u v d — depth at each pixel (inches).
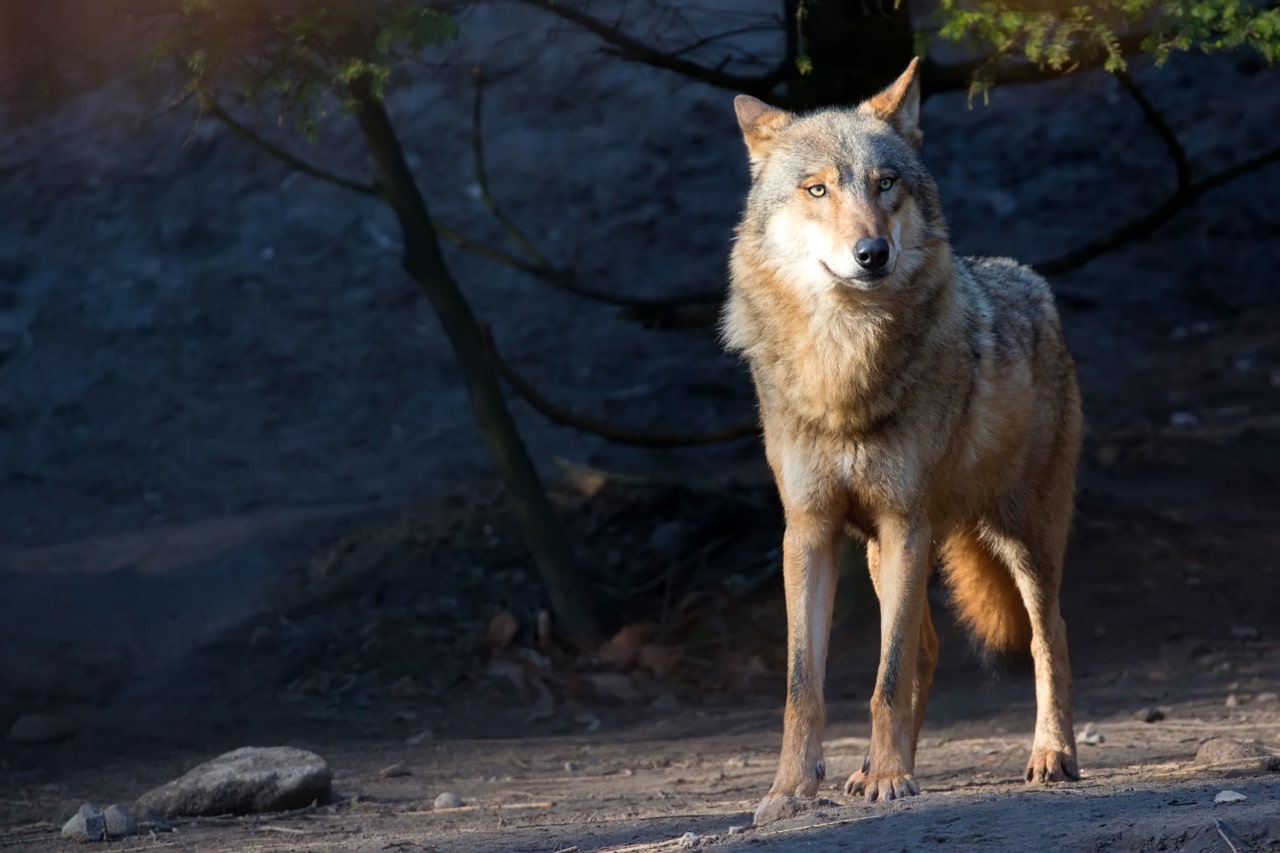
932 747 371.6
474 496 629.6
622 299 544.7
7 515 657.6
